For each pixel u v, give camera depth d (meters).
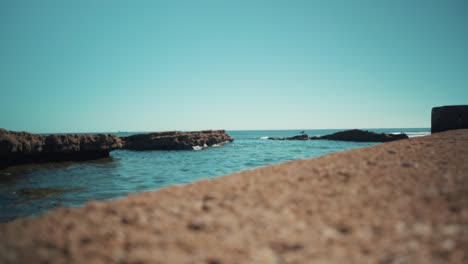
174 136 53.94
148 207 5.20
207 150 50.00
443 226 3.93
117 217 4.70
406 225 4.06
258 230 4.16
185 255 3.52
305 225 4.27
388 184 5.92
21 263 3.29
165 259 3.42
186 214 4.81
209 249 3.65
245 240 3.87
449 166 7.02
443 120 23.23
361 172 6.96
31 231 4.16
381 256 3.35
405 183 5.90
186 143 52.53
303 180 6.66
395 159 8.20
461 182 5.68
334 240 3.79
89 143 32.16
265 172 7.98
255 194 5.80
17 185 16.98
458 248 3.36
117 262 3.35
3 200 13.27
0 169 23.17
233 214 4.75
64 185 16.88
